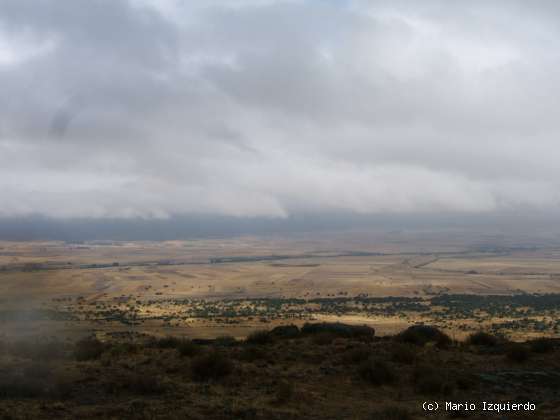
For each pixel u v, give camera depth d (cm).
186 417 1547
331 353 2473
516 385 2011
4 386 1756
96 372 2045
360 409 1720
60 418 1506
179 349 2478
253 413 1609
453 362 2334
